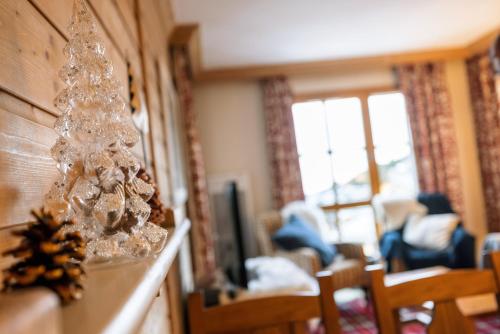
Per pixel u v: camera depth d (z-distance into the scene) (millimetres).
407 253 4086
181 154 3734
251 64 4785
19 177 498
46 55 647
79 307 330
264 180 4945
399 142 5152
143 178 771
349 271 3688
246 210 4750
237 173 4805
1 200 445
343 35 4113
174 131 3281
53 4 699
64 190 543
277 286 2482
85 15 584
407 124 5156
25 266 325
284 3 3266
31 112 566
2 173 452
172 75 3742
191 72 4543
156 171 1777
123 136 583
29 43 578
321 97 5086
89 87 555
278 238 3797
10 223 464
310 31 3922
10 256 458
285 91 4926
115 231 554
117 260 535
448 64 5195
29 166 535
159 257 551
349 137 5098
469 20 4062
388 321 1319
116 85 597
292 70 4898
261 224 4371
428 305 1725
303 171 5023
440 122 5047
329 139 5074
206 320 1261
